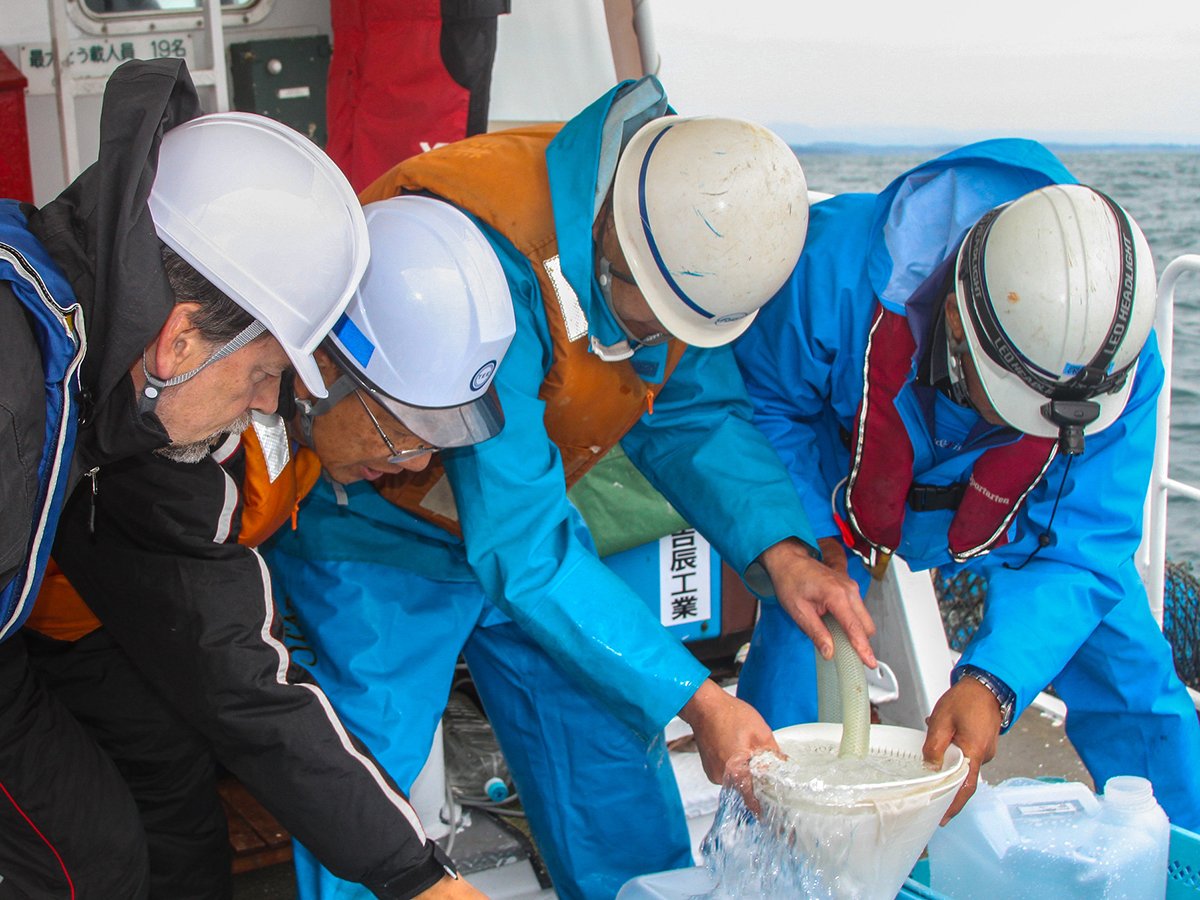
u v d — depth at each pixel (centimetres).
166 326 101
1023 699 168
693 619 258
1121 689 195
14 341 93
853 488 182
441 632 175
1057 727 275
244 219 102
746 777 139
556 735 184
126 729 162
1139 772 202
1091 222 144
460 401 134
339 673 168
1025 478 172
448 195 147
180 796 168
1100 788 210
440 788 212
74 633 158
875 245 173
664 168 138
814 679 207
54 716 140
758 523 171
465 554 172
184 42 267
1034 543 186
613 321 151
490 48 256
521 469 147
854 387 181
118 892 145
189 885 173
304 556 173
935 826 128
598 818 189
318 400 137
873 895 128
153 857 169
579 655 148
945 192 174
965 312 154
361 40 255
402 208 138
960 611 308
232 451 126
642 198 139
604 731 183
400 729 167
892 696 243
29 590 107
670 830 192
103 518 124
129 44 263
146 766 164
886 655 243
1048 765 260
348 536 170
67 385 98
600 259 147
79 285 100
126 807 146
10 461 93
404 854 133
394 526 171
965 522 178
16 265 92
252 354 108
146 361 103
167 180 102
